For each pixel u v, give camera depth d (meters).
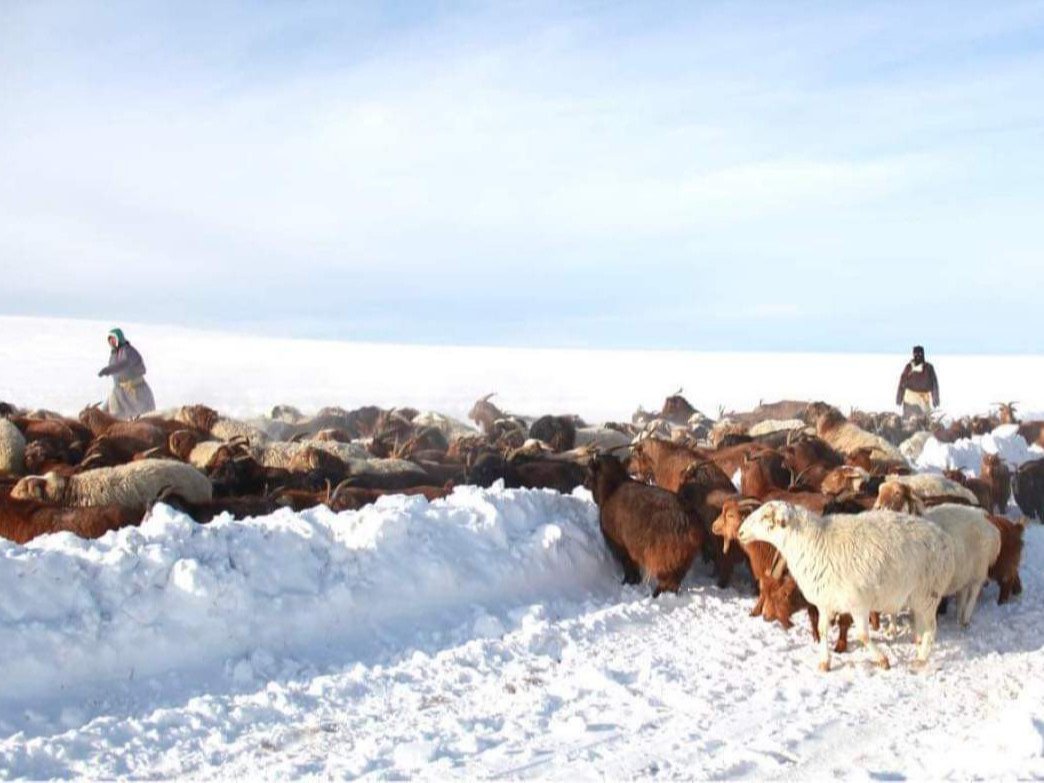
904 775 6.32
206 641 8.20
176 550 8.59
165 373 48.28
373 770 6.46
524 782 6.27
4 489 11.94
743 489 12.61
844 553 8.66
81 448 15.80
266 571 8.88
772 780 6.34
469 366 63.16
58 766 6.44
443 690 7.88
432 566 9.70
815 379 57.03
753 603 10.68
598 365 67.44
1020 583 11.73
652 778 6.32
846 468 12.80
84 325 81.69
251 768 6.49
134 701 7.49
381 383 48.41
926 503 11.66
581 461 15.55
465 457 17.55
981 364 71.38
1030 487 16.47
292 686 7.78
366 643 8.83
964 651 9.30
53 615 7.80
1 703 7.18
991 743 6.56
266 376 49.47
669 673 8.40
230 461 13.50
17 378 40.38
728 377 58.34
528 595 10.32
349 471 15.02
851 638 9.60
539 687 8.02
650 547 10.74
